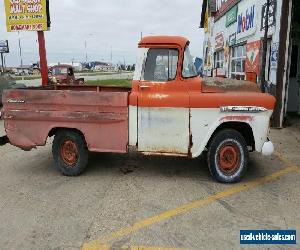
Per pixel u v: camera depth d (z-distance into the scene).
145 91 5.70
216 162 5.75
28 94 6.04
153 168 6.54
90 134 5.92
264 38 9.98
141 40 5.73
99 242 4.03
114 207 4.90
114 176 6.15
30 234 4.22
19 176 6.27
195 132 5.64
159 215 4.65
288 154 7.36
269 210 4.79
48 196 5.32
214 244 3.98
